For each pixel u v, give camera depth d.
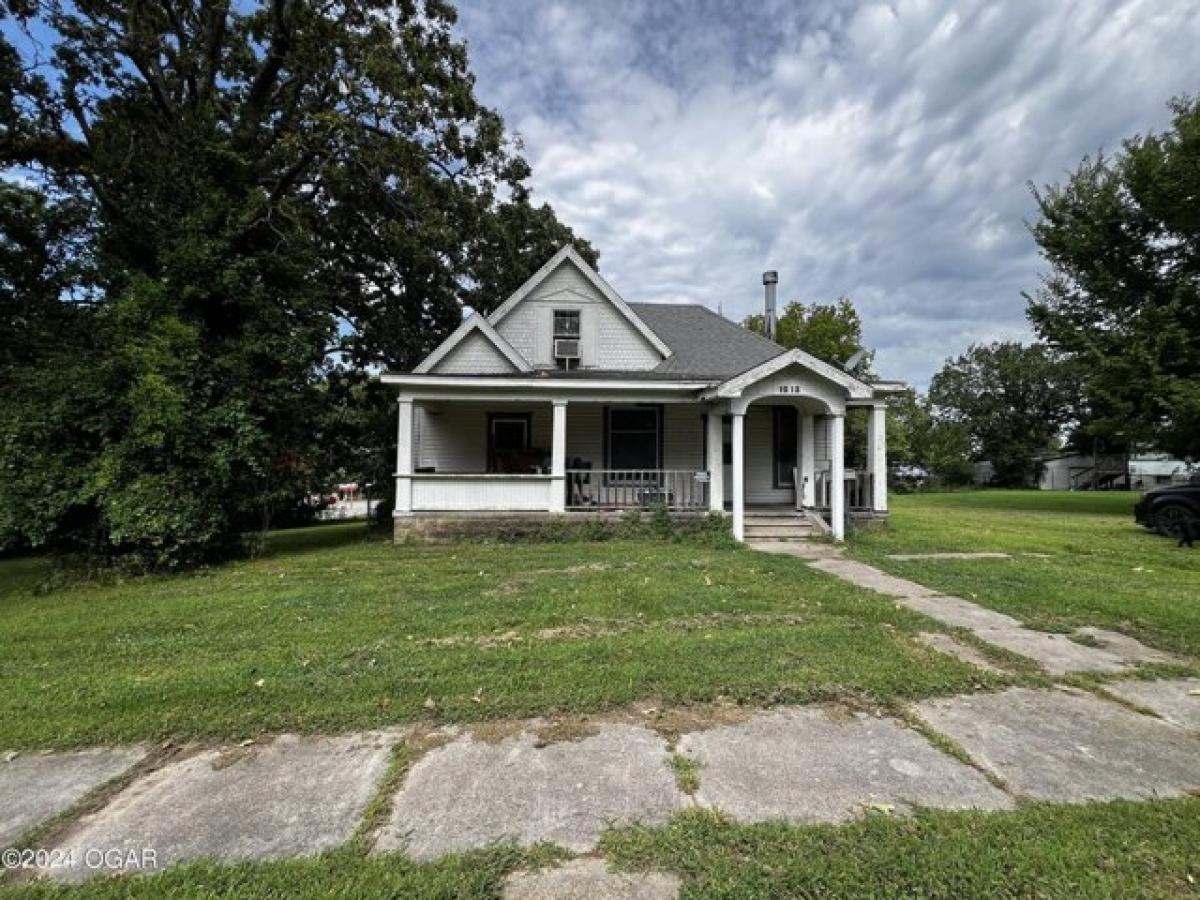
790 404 13.32
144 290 8.73
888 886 1.92
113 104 11.93
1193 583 6.61
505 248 15.74
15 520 7.77
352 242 15.52
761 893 1.89
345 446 17.14
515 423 13.45
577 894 1.89
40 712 3.34
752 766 2.72
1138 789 2.53
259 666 4.03
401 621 5.17
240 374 9.12
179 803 2.46
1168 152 15.74
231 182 10.31
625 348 13.65
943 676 3.78
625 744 2.93
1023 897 1.87
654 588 6.31
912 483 38.69
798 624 4.98
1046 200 18.42
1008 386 48.56
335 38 11.39
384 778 2.64
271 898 1.90
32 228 10.84
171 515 8.14
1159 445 15.67
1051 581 6.70
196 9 12.63
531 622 5.10
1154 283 16.69
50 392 8.26
